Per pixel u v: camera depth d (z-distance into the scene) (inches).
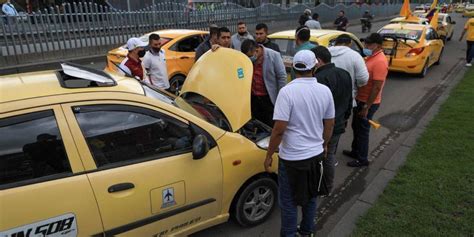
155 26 517.0
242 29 218.2
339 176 172.9
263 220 134.2
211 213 116.0
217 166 111.8
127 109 97.7
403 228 125.2
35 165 85.0
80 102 91.0
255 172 123.3
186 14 565.9
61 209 85.6
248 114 123.3
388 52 378.0
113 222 93.8
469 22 422.9
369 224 128.5
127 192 94.5
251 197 128.2
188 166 105.1
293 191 105.7
